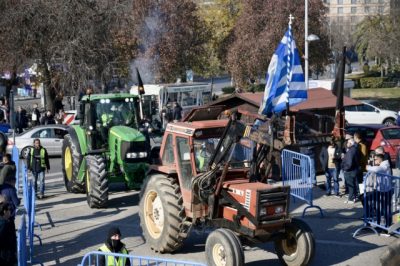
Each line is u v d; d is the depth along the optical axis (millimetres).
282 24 43875
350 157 17609
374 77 72188
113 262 9289
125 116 19391
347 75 79438
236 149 12461
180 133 12727
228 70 49812
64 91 38469
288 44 11617
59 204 19016
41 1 37375
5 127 34344
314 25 46250
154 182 13242
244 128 11602
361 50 76125
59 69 38625
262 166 12148
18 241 11125
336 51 69625
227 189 11906
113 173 18422
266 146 11930
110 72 38938
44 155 20203
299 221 11898
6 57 38125
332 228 15164
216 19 56531
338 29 79250
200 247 13664
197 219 12352
